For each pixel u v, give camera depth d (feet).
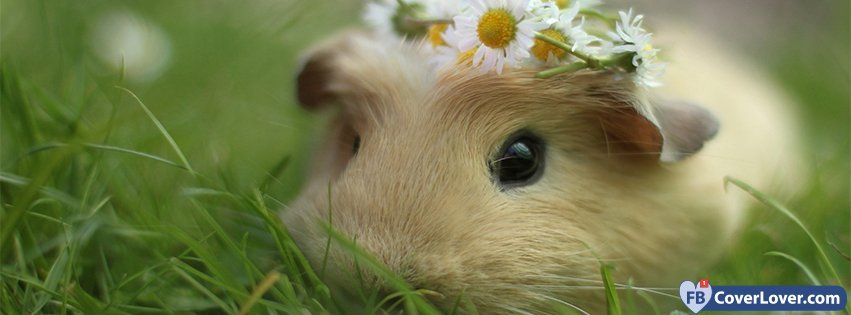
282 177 1.26
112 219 1.10
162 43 1.47
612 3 1.54
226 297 1.04
